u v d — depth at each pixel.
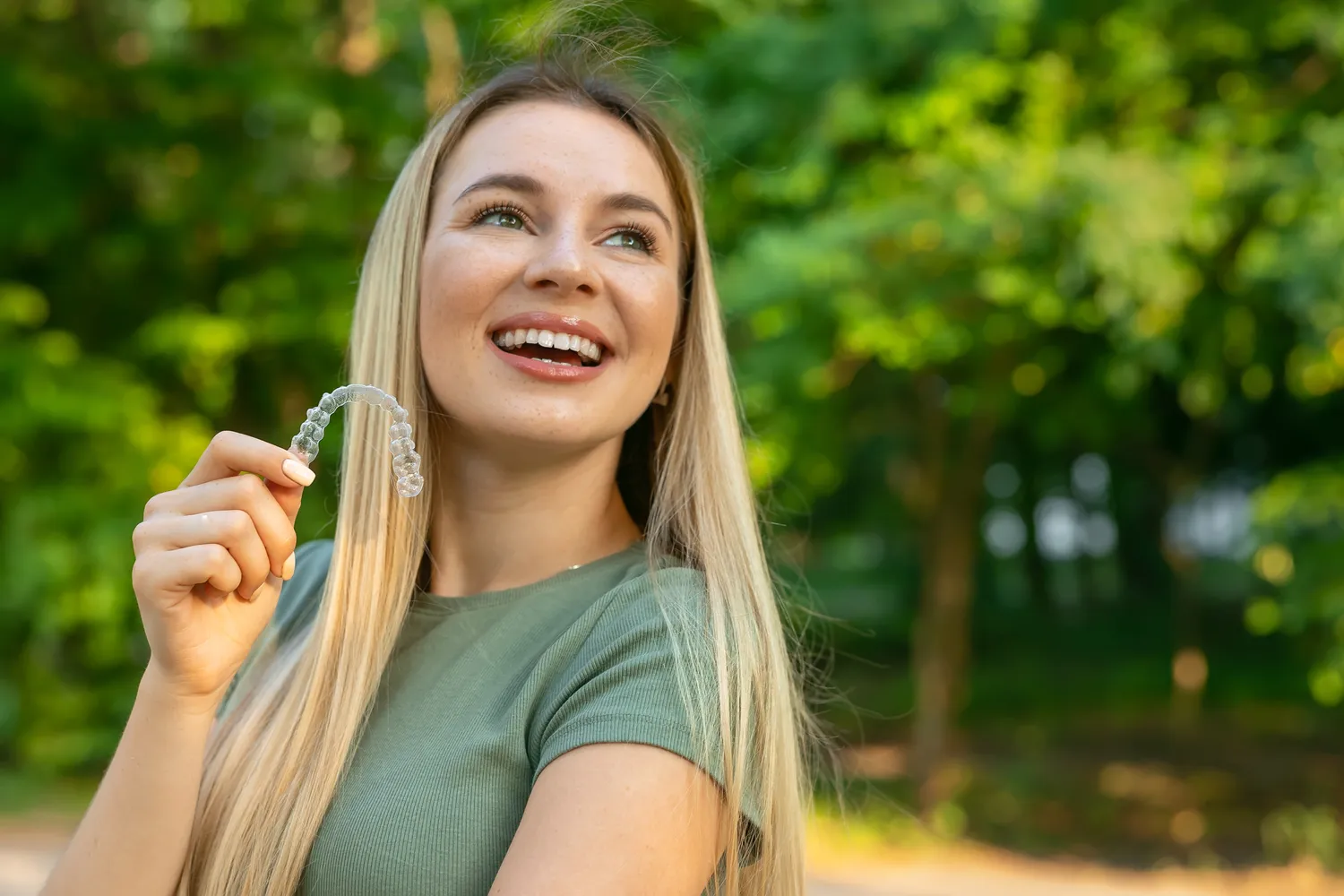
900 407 9.58
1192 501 12.77
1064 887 7.07
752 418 7.42
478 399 1.27
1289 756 11.15
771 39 6.61
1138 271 6.03
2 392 7.48
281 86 7.42
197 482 1.21
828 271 6.26
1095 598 19.89
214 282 8.50
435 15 7.13
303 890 1.18
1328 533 6.81
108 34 7.96
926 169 6.47
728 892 1.12
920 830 8.20
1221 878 7.40
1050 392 9.08
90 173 7.98
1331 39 6.33
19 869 5.91
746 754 1.13
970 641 17.75
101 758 8.39
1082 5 6.58
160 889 1.23
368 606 1.31
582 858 1.03
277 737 1.28
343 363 1.56
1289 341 7.20
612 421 1.29
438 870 1.12
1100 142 6.52
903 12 6.29
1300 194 6.29
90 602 7.54
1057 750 11.55
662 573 1.22
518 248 1.28
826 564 19.97
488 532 1.36
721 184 6.95
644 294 1.29
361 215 7.88
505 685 1.22
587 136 1.31
